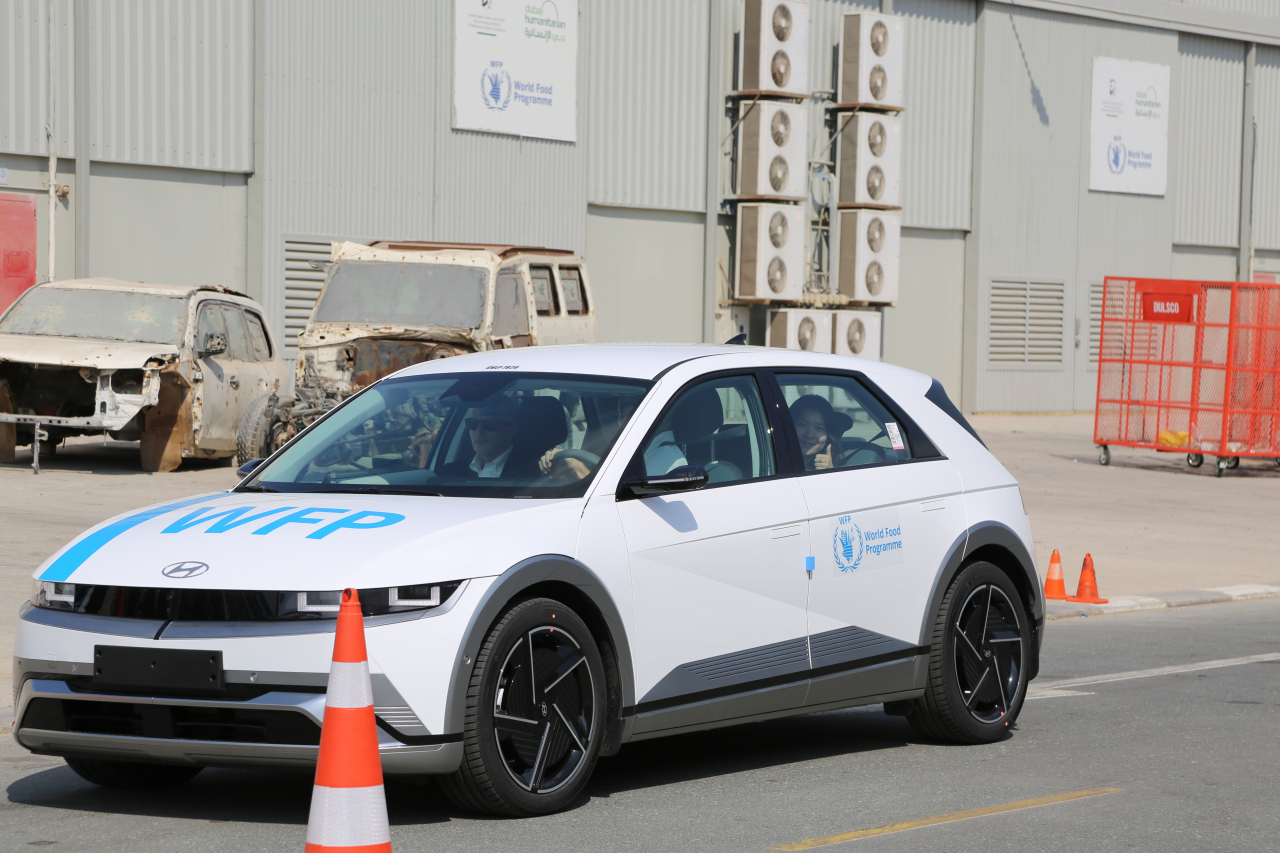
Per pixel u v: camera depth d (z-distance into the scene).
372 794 4.79
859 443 7.55
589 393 6.87
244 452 19.30
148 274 26.25
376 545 5.74
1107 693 9.43
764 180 33.78
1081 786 6.89
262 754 5.53
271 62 27.08
